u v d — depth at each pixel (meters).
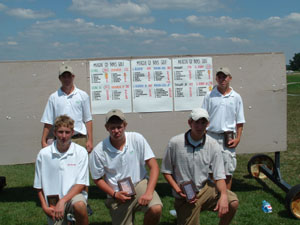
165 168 3.53
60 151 3.23
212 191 3.46
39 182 3.18
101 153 3.27
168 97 5.19
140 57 5.12
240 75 5.27
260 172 6.28
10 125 5.00
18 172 7.38
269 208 4.44
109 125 3.16
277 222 4.07
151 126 5.19
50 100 4.32
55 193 3.17
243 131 5.35
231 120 4.54
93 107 5.08
